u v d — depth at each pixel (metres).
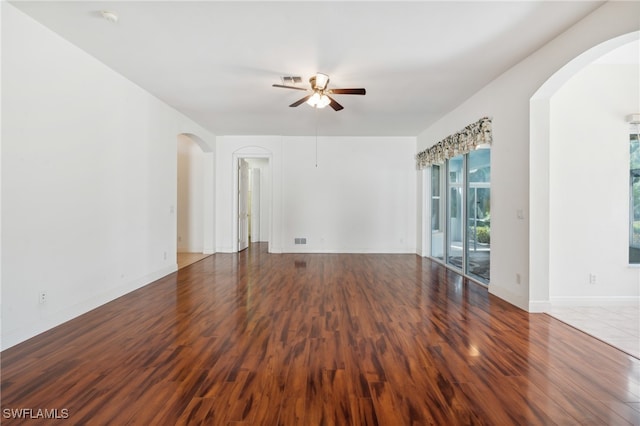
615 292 3.61
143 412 1.73
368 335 2.75
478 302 3.71
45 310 2.80
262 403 1.81
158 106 4.68
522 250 3.47
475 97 4.39
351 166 7.38
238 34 2.86
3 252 2.43
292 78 3.85
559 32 2.83
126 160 3.95
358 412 1.74
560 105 3.56
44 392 1.90
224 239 7.39
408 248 7.41
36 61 2.68
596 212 3.59
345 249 7.43
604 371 2.17
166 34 2.88
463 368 2.21
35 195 2.69
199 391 1.92
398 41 2.97
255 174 9.54
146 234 4.43
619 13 2.33
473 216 4.98
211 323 3.02
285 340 2.64
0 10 2.38
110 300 3.68
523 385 2.00
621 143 3.57
